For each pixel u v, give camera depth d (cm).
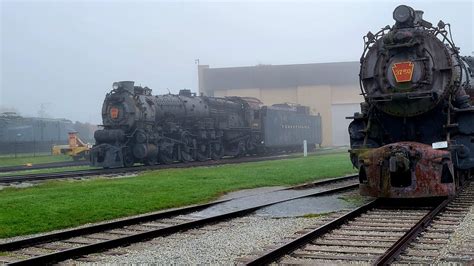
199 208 1422
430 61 1388
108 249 935
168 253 895
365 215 1216
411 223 1095
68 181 2145
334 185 1941
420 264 751
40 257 820
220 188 1820
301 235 988
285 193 1700
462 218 1112
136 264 814
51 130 5981
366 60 1477
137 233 1027
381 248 866
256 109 4425
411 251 834
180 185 1888
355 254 833
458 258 778
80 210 1352
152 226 1186
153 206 1456
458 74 1433
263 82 7706
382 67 1444
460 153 1362
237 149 4156
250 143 4309
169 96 3588
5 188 1930
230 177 2170
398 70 1412
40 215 1281
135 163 3575
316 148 6400
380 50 1451
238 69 7788
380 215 1219
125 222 1191
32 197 1568
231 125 4091
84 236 1078
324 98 7600
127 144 3150
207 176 2222
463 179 1530
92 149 3116
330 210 1309
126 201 1504
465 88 1523
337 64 7694
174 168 2802
